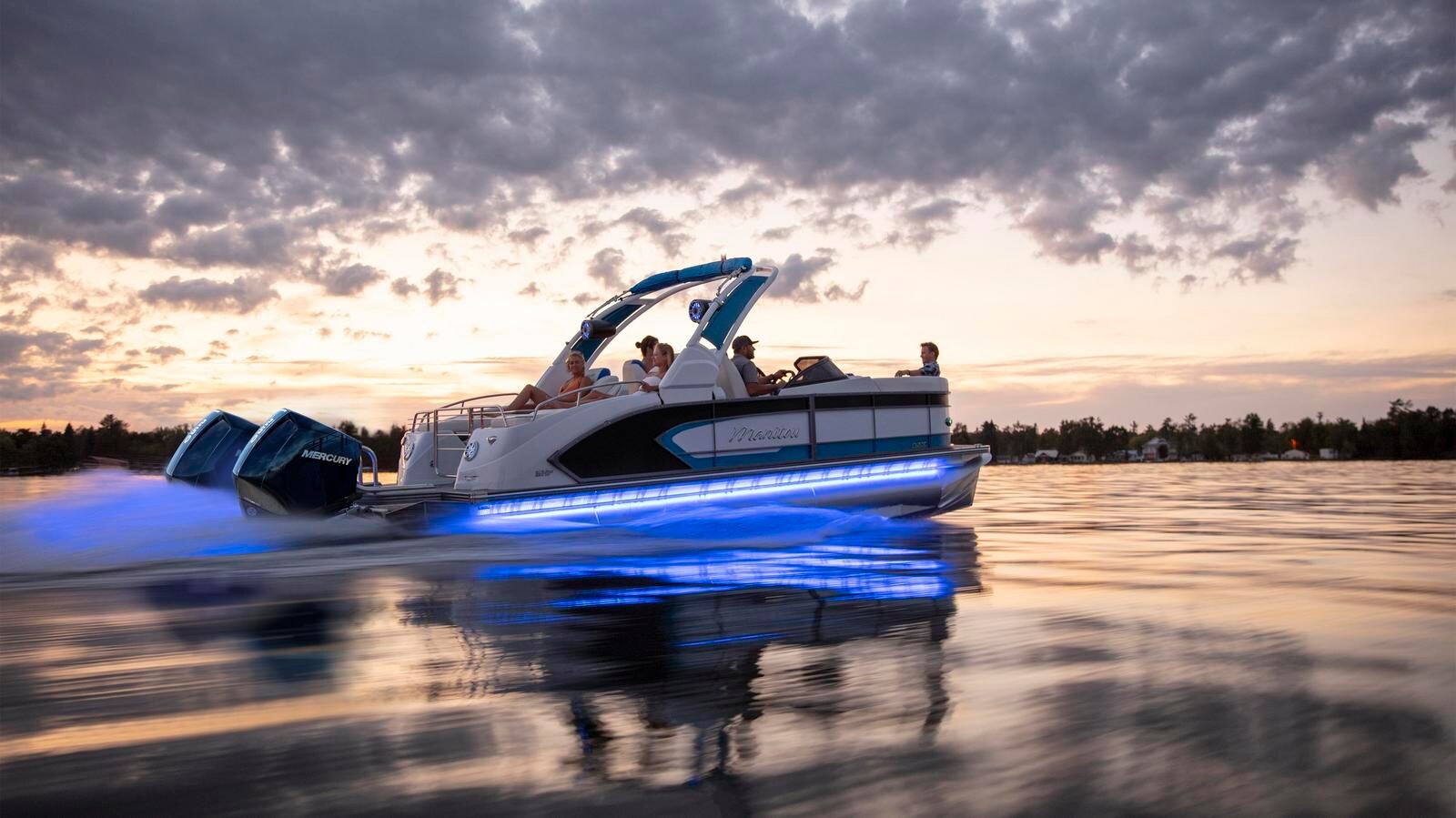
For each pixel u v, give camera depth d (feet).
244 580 16.79
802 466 27.12
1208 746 6.77
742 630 11.67
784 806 5.76
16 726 7.62
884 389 29.14
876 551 21.31
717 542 23.12
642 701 8.29
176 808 5.88
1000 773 6.26
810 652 10.26
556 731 7.40
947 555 20.45
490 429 24.95
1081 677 8.89
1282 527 27.99
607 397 28.50
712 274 29.14
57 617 12.94
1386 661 9.45
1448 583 15.34
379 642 11.05
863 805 5.75
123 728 7.55
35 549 20.75
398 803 5.90
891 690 8.53
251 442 22.86
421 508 24.09
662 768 6.49
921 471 29.01
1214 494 51.67
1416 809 5.59
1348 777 6.12
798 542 23.48
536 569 18.24
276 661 10.08
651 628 11.89
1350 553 20.24
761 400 27.07
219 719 7.80
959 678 8.94
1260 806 5.65
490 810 5.79
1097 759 6.52
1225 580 15.97
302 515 22.91
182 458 25.23
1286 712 7.59
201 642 11.12
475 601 14.25
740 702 8.21
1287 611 12.62
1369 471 108.06
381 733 7.34
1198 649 10.14
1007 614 12.52
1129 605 13.20
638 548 21.91
